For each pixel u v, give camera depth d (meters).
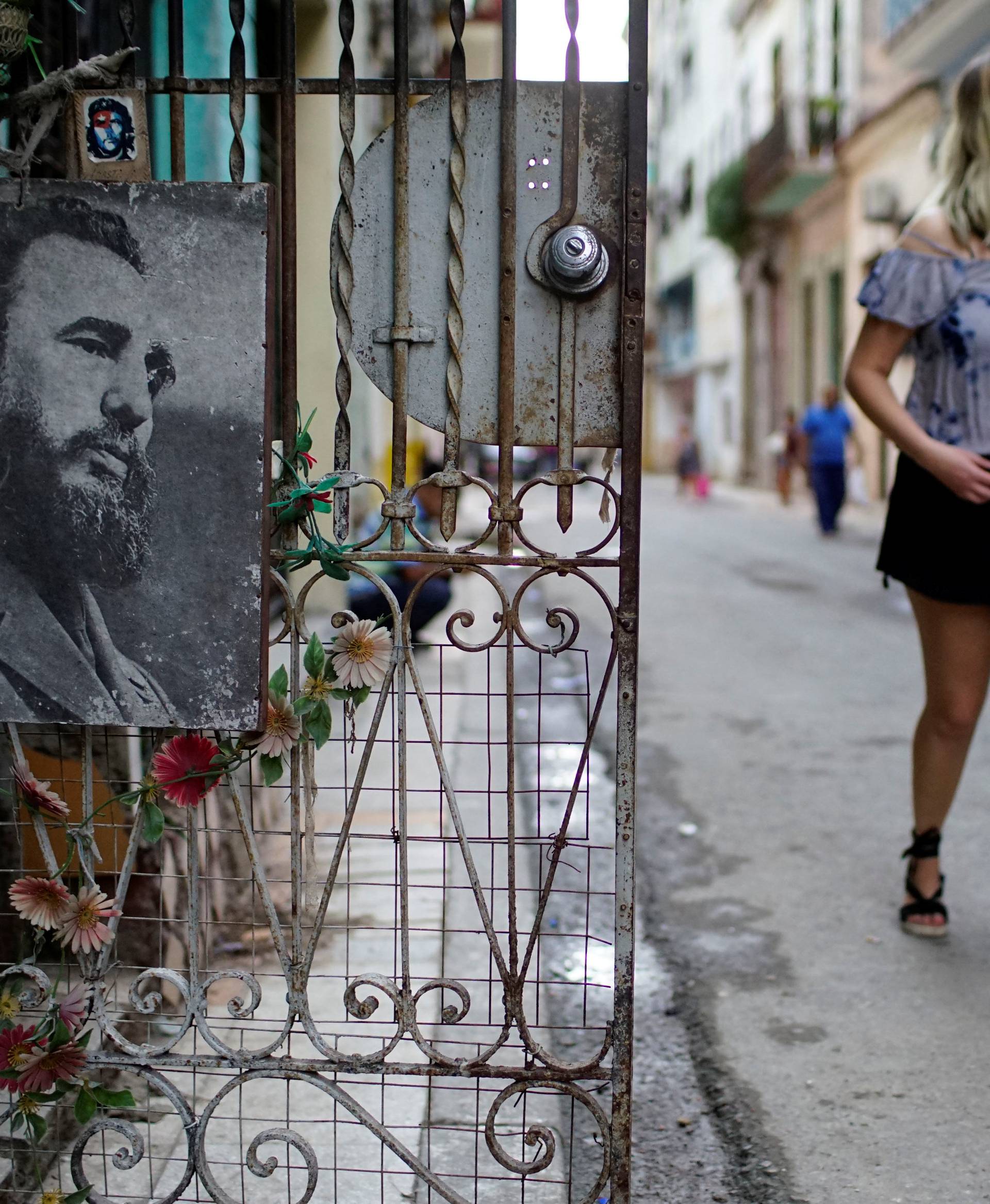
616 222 1.73
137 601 1.75
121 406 1.72
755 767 4.75
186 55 3.80
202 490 1.72
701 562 12.06
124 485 1.73
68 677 1.77
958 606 2.90
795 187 21.02
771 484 25.75
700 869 3.69
